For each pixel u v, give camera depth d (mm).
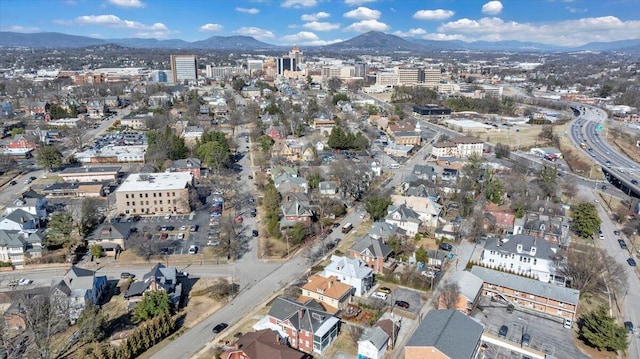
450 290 83500
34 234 106625
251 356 64625
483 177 159000
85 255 107438
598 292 93125
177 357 70625
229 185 153750
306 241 115375
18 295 79188
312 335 71812
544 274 95938
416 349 63656
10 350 70938
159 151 176750
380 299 87500
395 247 104875
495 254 101438
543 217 122750
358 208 138625
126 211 132125
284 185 145250
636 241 120312
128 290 88938
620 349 70250
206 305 86625
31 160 190000
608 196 157500
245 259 106375
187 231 121438
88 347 72875
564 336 77312
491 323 80812
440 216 129250
